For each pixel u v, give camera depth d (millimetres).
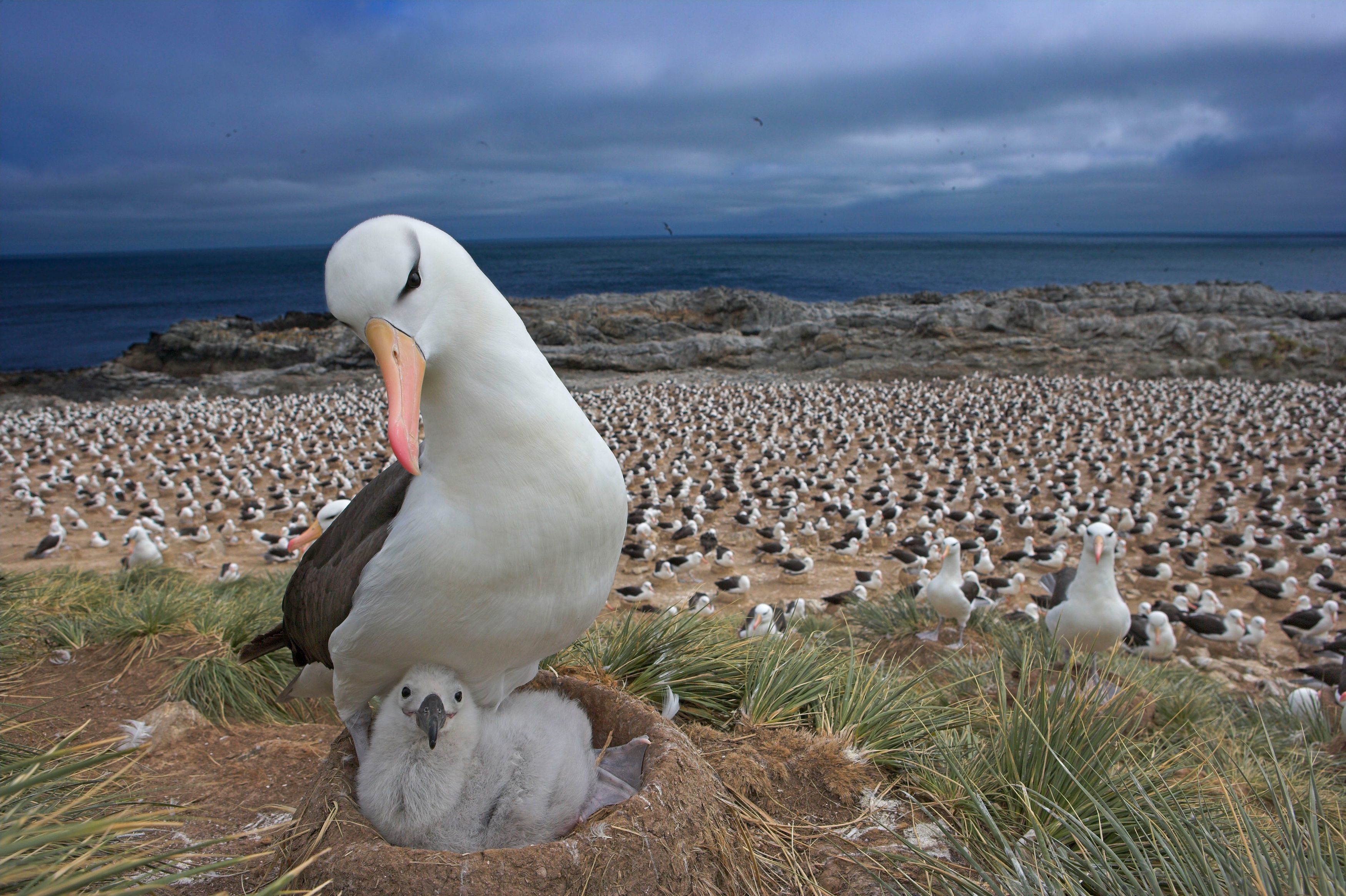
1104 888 2947
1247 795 4406
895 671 5102
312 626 3105
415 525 2617
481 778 3178
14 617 6891
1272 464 26922
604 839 2773
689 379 49219
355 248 2334
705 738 4168
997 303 56781
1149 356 46250
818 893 3156
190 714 5445
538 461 2531
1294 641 13719
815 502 24609
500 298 2561
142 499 24969
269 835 3822
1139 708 4496
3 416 39625
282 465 28953
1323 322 47969
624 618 5488
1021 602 16000
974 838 3447
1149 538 20406
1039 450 30531
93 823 2018
